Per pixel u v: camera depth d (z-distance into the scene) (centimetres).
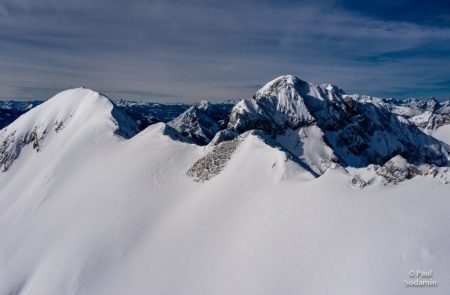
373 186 4134
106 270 4869
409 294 2794
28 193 8594
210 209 5128
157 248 4866
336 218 3838
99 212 6194
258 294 3447
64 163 8831
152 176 6794
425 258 3016
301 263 3525
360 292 2966
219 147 7038
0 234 7362
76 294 4662
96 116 10581
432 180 3909
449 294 2714
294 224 4022
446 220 3306
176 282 4147
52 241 6038
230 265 3978
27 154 11731
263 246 3941
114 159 8062
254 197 4981
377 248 3266
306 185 4659
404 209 3600
